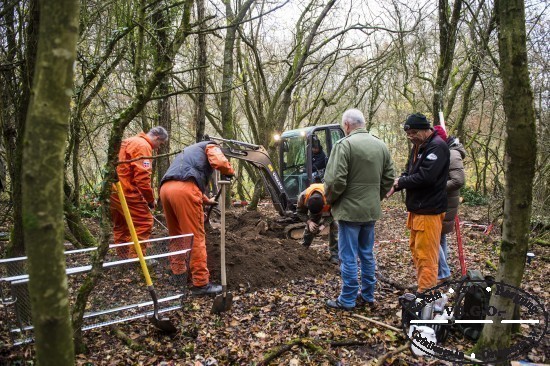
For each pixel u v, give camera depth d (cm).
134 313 344
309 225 501
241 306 387
